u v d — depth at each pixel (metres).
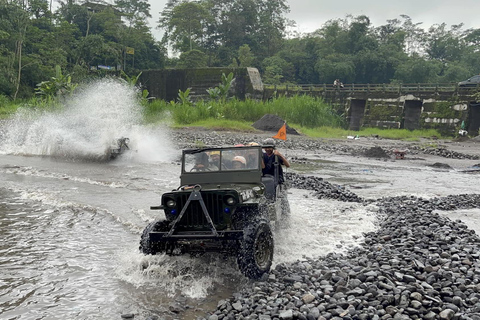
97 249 6.66
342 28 108.12
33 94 63.19
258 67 101.00
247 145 6.82
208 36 103.81
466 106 44.75
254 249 5.27
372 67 97.69
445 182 14.59
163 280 5.51
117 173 13.94
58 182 12.03
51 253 6.45
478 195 11.65
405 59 100.25
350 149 25.81
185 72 60.84
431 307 4.45
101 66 78.06
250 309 4.53
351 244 7.02
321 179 13.65
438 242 6.80
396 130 46.69
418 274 5.32
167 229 5.92
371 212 9.44
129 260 6.17
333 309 4.35
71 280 5.47
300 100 42.34
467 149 29.86
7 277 5.52
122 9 102.25
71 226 7.88
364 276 5.19
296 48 108.38
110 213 8.73
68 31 78.81
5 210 8.80
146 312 4.66
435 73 94.56
